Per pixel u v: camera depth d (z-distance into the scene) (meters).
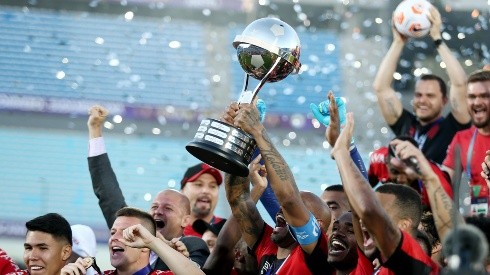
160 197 19.02
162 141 53.44
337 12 57.16
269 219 39.09
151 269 16.14
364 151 50.59
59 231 16.31
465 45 40.09
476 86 18.62
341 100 13.80
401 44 21.48
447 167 19.66
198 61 57.38
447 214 11.23
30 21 57.75
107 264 46.53
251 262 16.84
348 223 14.23
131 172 52.09
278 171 14.08
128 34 58.03
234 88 56.41
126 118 54.38
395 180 17.56
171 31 58.41
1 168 52.12
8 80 55.22
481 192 19.14
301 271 14.77
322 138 53.06
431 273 11.63
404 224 13.73
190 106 55.28
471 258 8.18
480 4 42.97
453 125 21.34
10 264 17.62
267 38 14.20
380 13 55.84
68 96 55.00
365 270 13.40
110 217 18.23
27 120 53.81
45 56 56.53
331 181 50.88
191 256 17.88
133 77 55.69
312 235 14.51
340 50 56.25
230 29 58.75
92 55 56.97
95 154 18.47
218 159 13.71
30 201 51.25
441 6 42.97
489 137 19.16
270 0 58.28
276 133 53.44
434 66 43.81
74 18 58.28
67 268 15.25
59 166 52.50
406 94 44.50
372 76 55.28
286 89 53.88
